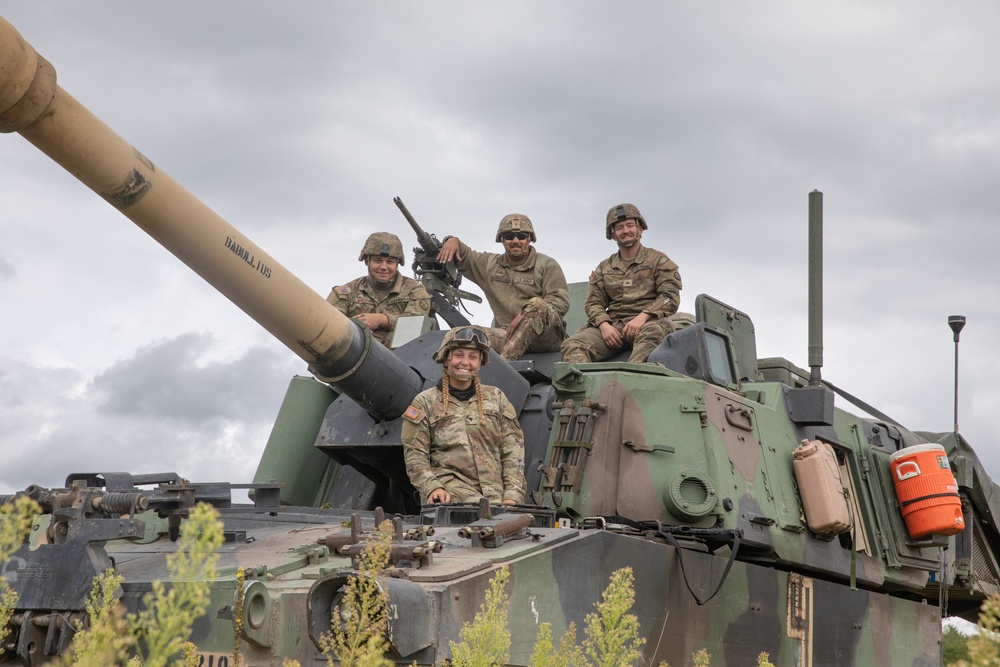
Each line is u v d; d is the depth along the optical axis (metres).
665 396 9.63
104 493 7.22
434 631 6.39
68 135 7.21
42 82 6.93
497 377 10.43
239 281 8.53
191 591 4.60
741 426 9.80
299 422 11.20
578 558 7.50
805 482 10.00
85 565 6.92
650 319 12.34
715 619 8.60
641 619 7.91
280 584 6.91
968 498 13.23
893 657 10.59
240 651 6.63
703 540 8.85
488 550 7.29
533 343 12.45
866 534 10.75
